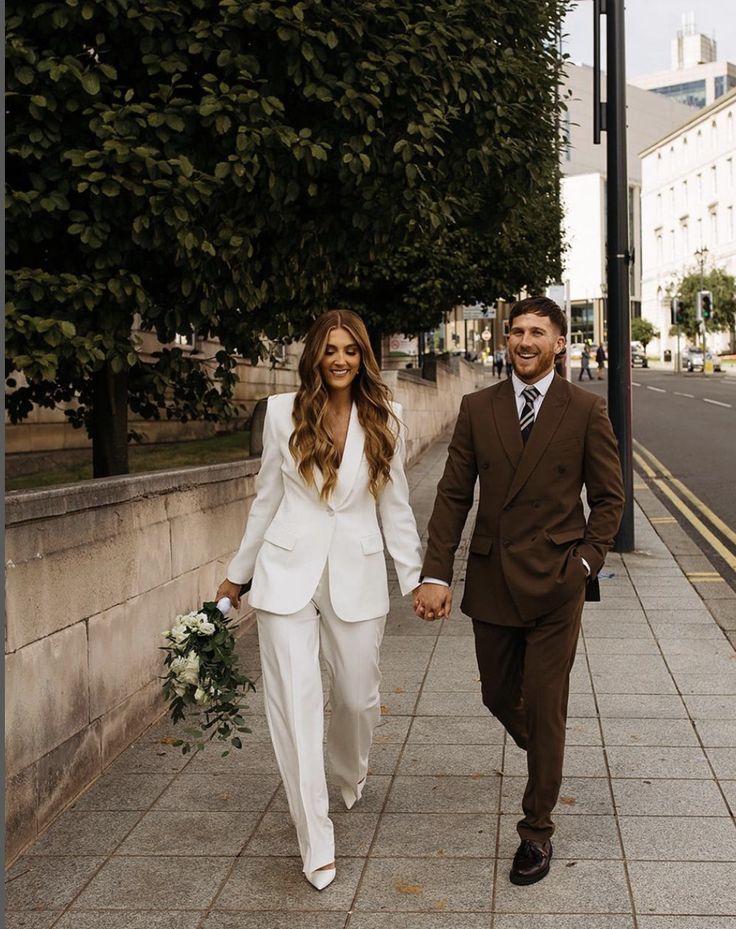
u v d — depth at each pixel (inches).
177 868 137.1
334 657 139.3
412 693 210.5
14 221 222.1
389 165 257.6
